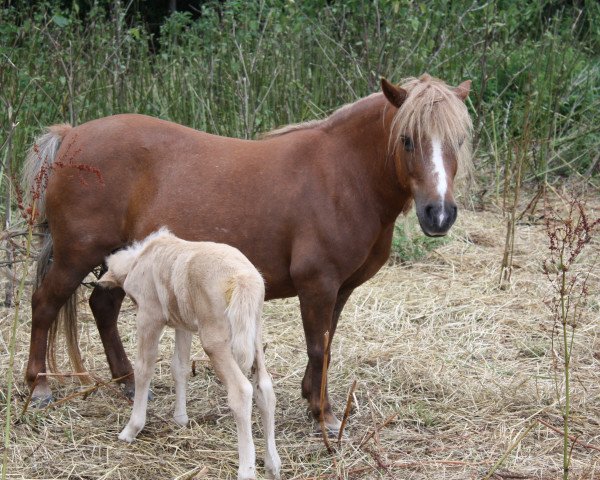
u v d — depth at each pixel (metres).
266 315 5.46
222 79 7.45
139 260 3.62
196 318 3.40
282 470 3.58
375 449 3.76
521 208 7.59
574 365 4.79
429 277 6.14
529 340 5.11
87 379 4.40
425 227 3.57
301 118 7.20
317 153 3.88
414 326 5.32
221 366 3.31
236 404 3.26
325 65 7.70
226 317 3.28
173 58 8.01
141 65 7.52
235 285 3.23
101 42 7.34
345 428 4.02
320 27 7.82
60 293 4.10
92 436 3.79
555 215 7.35
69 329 4.30
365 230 3.83
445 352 4.93
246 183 3.88
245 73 6.94
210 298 3.31
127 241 4.07
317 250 3.77
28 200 4.26
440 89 3.64
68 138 4.12
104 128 4.06
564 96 8.55
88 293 5.87
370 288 5.86
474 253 6.59
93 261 4.07
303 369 4.68
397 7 6.77
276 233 3.84
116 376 4.32
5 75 6.64
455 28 8.02
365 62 7.54
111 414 4.05
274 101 7.35
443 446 3.81
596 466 3.62
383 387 4.49
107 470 3.52
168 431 3.90
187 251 3.46
